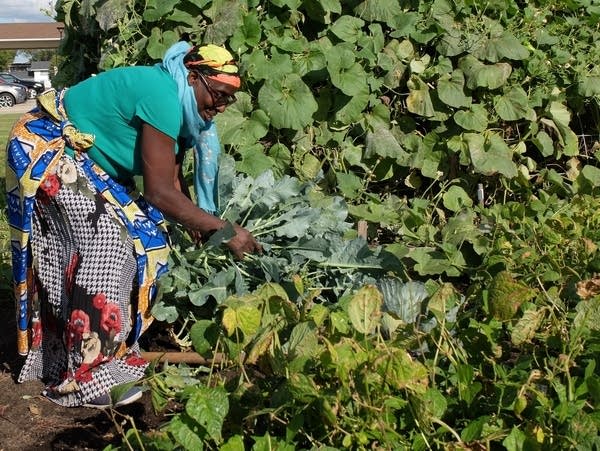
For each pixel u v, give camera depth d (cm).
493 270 384
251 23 461
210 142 355
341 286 378
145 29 472
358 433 235
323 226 395
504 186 505
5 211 607
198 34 466
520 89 500
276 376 268
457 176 507
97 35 511
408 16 494
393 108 505
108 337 319
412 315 302
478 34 499
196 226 328
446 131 502
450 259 414
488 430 238
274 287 284
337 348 244
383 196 511
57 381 346
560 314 311
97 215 316
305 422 250
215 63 322
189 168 430
